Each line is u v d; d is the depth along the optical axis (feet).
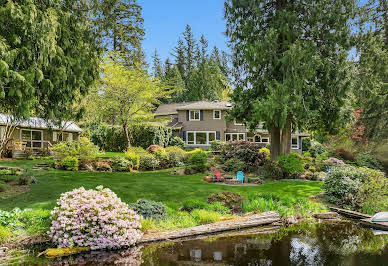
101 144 92.02
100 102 69.77
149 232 20.63
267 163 53.52
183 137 102.37
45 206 24.20
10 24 22.35
